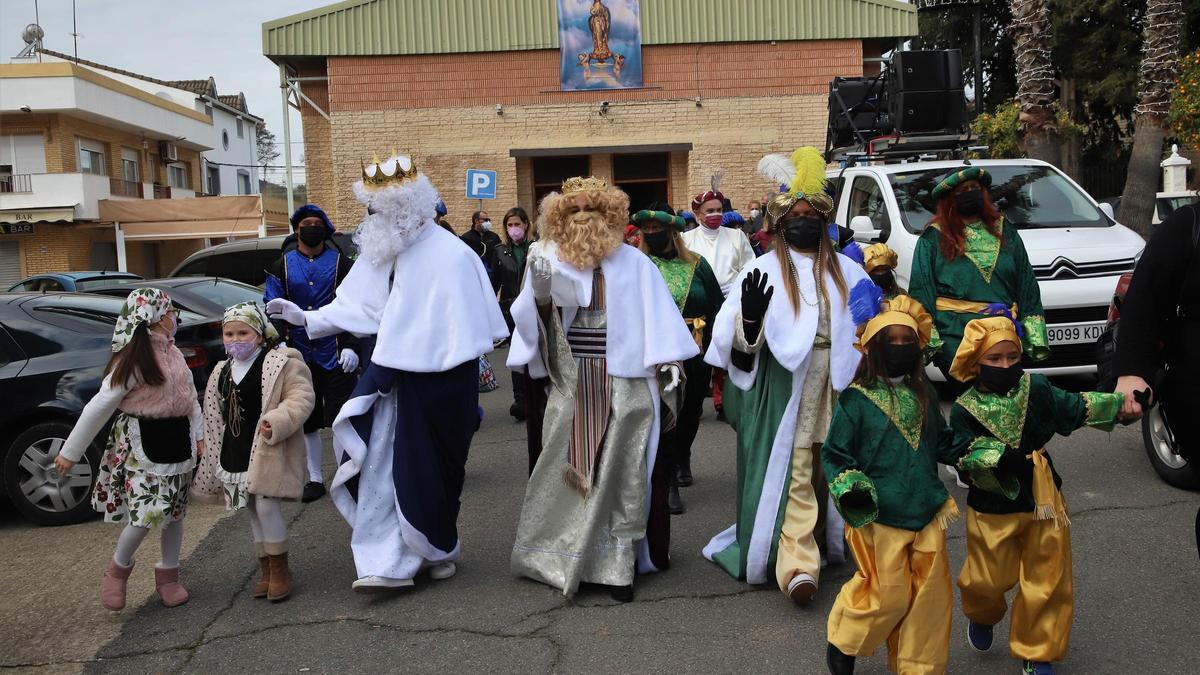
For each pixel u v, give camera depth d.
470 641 4.50
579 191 4.94
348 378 7.20
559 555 5.05
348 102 21.77
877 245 6.14
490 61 21.81
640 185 22.94
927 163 10.07
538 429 5.28
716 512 6.26
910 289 6.08
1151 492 6.20
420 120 21.86
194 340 7.49
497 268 11.33
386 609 4.94
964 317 5.86
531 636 4.53
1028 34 13.88
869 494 3.60
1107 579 4.87
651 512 5.15
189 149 40.25
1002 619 4.40
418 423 5.07
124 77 42.56
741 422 5.00
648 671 4.12
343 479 5.04
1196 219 3.65
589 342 4.99
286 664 4.36
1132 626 4.34
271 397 5.04
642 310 5.00
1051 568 3.73
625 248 5.08
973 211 5.91
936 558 3.65
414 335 5.04
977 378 3.79
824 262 4.87
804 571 4.61
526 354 4.99
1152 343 3.74
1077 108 28.36
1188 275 3.66
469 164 22.00
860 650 3.69
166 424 5.02
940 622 3.66
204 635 4.75
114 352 4.98
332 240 7.40
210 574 5.65
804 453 4.78
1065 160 23.34
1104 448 7.30
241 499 5.07
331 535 6.26
